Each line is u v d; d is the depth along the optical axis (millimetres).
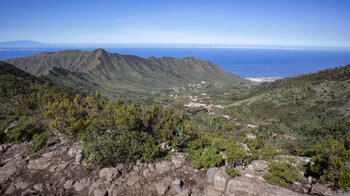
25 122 18125
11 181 11188
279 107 100625
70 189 10688
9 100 29594
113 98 168500
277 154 14703
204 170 11477
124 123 15203
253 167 11594
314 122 74625
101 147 12133
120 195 9961
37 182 11109
